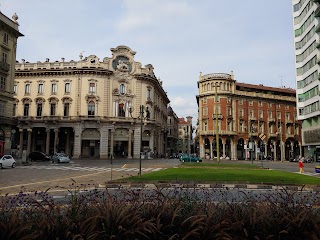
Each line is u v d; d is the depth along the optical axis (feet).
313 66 174.09
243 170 89.10
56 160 143.13
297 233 14.73
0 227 13.00
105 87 204.95
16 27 146.82
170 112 369.30
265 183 53.47
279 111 286.25
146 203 17.29
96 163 139.13
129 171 87.97
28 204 17.22
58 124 200.95
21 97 206.49
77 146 197.26
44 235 13.35
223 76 260.62
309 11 178.09
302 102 193.16
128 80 211.82
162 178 58.65
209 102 259.80
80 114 200.85
